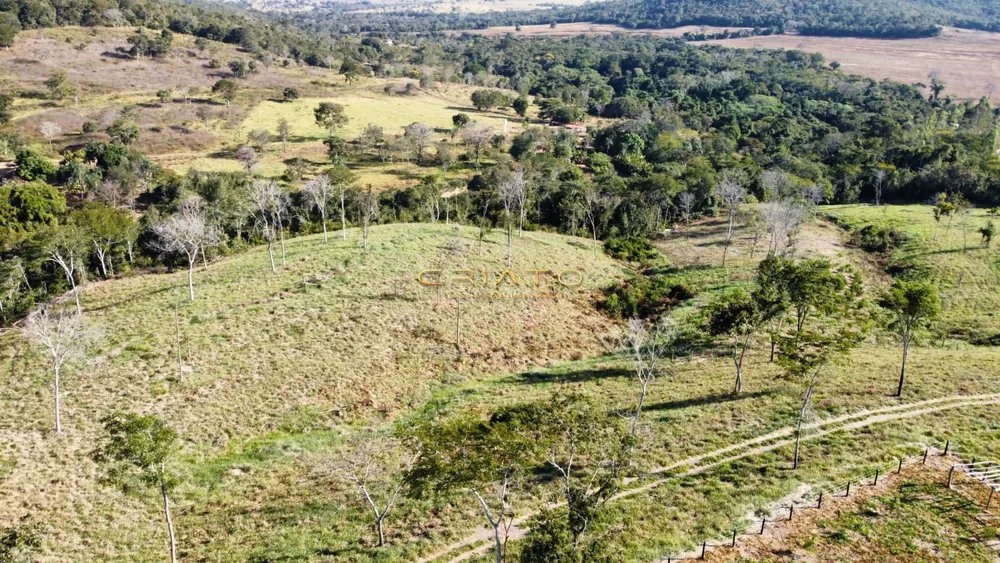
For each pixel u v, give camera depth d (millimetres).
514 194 90188
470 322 61688
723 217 102625
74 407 45188
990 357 49719
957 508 30188
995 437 36000
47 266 72562
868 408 40469
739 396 44594
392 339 56875
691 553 28266
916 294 40500
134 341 54125
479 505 34188
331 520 34219
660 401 45594
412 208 102625
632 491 33781
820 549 28000
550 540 23406
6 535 31484
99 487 37438
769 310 44750
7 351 54344
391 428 45062
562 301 69375
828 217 100250
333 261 71562
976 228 87188
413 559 30281
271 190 77750
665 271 80812
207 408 45656
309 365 51625
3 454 40031
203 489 38000
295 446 42281
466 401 48438
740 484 33531
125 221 78500
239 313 59281
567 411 28859
